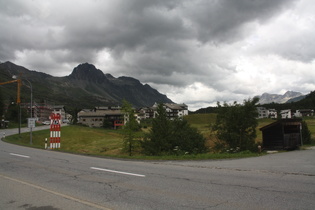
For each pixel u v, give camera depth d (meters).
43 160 14.84
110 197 6.84
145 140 28.84
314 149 28.05
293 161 14.27
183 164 12.99
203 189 7.56
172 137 28.33
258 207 5.85
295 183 8.13
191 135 29.67
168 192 7.28
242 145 26.17
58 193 7.30
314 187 7.59
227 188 7.64
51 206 6.14
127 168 11.79
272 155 19.50
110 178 9.41
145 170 11.16
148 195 6.99
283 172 10.10
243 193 7.05
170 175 9.88
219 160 14.93
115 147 40.94
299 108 164.00
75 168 11.83
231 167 11.65
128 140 28.98
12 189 7.79
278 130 30.48
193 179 9.03
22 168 11.83
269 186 7.79
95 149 40.03
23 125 91.56
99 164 13.25
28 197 6.92
